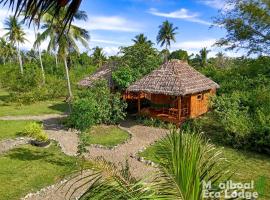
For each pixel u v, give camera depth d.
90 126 19.75
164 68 23.41
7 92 40.88
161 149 4.02
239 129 16.61
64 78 41.69
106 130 20.41
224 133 18.20
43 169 13.40
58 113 26.72
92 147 16.81
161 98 23.55
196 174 3.13
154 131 20.23
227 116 18.69
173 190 3.10
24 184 11.86
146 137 18.94
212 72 29.88
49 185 11.65
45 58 60.97
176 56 62.41
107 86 23.53
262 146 15.88
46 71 49.19
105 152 16.05
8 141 17.69
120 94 23.80
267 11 19.20
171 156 3.60
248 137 16.36
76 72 46.75
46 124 22.34
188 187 3.08
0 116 25.42
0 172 13.05
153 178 3.73
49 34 24.34
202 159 3.64
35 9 1.99
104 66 28.27
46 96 34.12
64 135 19.19
